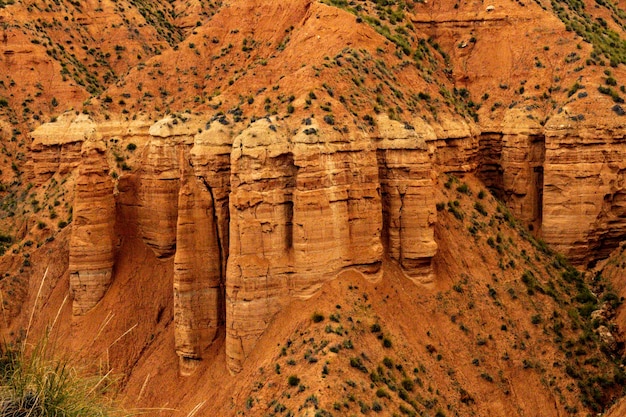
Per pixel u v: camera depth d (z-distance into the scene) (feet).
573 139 238.68
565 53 266.98
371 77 230.07
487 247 220.64
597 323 215.92
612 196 240.53
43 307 251.60
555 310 212.84
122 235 251.19
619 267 233.35
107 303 240.32
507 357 199.21
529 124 249.55
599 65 258.16
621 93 248.93
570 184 239.50
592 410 191.83
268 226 190.90
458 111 250.37
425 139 225.15
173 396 207.21
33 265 265.95
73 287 243.19
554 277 227.81
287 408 165.78
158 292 239.09
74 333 237.45
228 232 209.67
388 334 189.06
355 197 196.24
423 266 206.28
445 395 185.98
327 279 191.72
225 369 199.62
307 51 247.09
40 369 71.41
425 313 201.16
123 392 213.66
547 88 260.62
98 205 242.78
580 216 239.09
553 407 192.54
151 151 245.45
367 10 281.33
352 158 196.24
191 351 209.26
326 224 190.70
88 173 242.78
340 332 180.55
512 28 278.87
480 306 206.90
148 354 226.58
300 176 189.37
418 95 242.37
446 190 230.68
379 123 209.46
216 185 207.21
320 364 171.94
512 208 251.60
